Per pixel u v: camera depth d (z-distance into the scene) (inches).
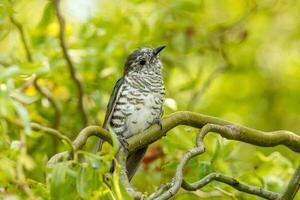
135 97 485.4
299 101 742.5
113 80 564.1
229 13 738.2
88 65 559.5
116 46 565.0
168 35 610.2
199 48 624.4
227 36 651.5
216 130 405.7
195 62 687.7
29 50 526.3
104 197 298.7
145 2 607.5
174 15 610.5
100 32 565.3
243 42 707.4
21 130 301.4
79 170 291.4
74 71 534.9
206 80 661.9
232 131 407.5
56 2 517.0
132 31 585.0
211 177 398.9
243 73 743.1
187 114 416.5
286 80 754.2
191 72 689.0
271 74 754.8
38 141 505.0
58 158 317.7
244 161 532.1
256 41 761.6
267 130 727.7
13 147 298.7
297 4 757.9
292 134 419.8
